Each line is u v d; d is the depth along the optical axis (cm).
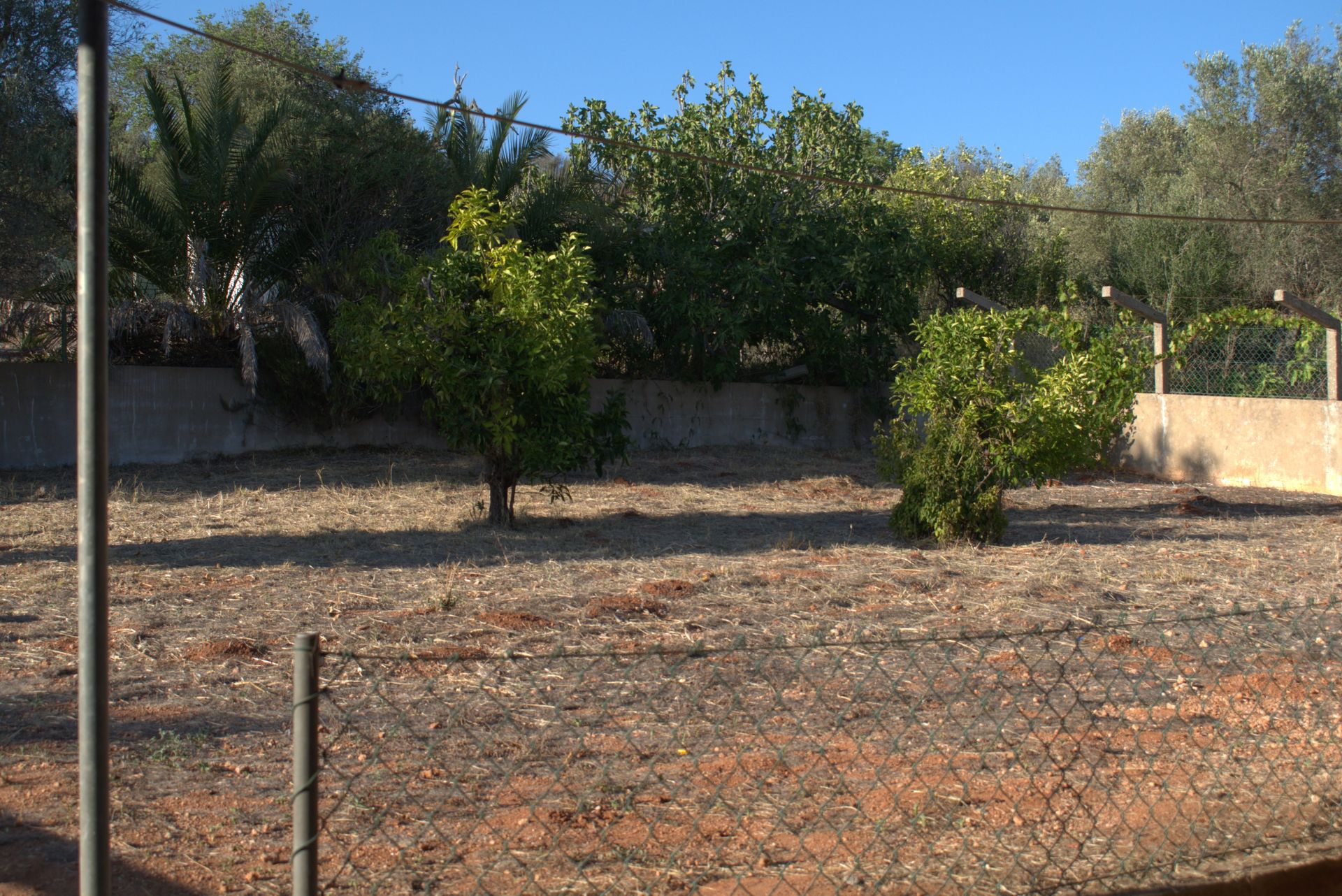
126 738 480
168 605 738
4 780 429
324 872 346
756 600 778
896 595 800
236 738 486
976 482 1055
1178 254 2405
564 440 1070
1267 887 335
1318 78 2320
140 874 346
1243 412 1593
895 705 525
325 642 641
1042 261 2495
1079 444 1077
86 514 240
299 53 3009
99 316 239
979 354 1062
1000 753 459
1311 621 698
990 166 3375
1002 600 785
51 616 703
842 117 1980
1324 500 1415
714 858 354
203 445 1666
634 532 1105
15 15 1453
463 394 1048
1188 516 1270
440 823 385
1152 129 3017
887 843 364
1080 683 565
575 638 664
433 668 582
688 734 484
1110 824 379
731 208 1967
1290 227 2277
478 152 1852
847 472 1734
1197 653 622
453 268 1030
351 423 1778
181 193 1620
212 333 1700
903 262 1994
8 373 1522
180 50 3247
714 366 2000
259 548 966
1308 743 456
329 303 1689
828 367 2128
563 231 1855
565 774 434
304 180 1747
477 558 930
